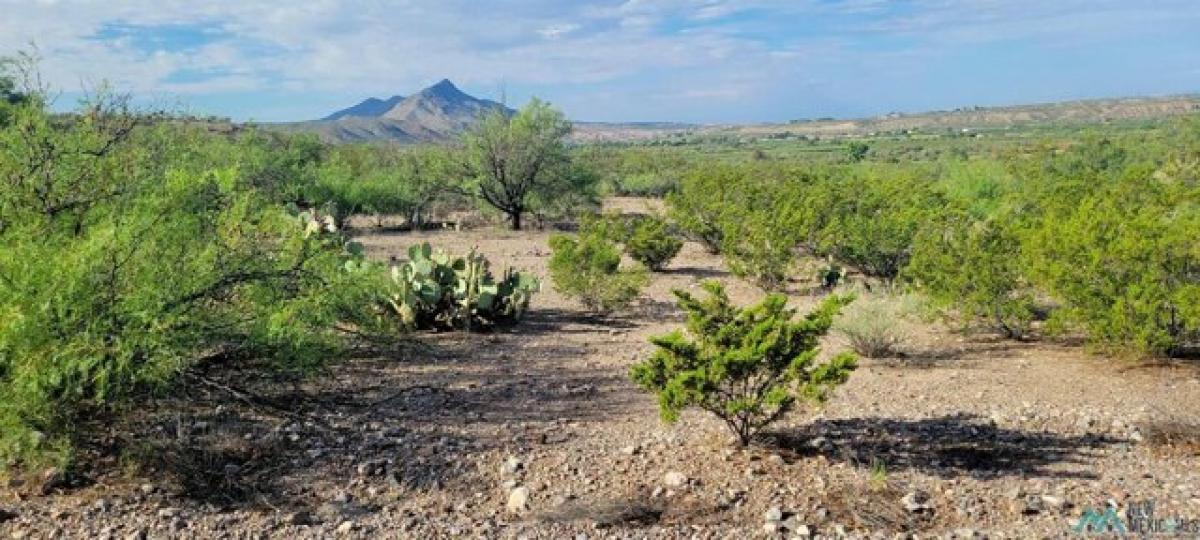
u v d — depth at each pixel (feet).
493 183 97.76
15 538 14.12
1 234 18.95
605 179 162.61
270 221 21.80
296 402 22.91
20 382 15.81
